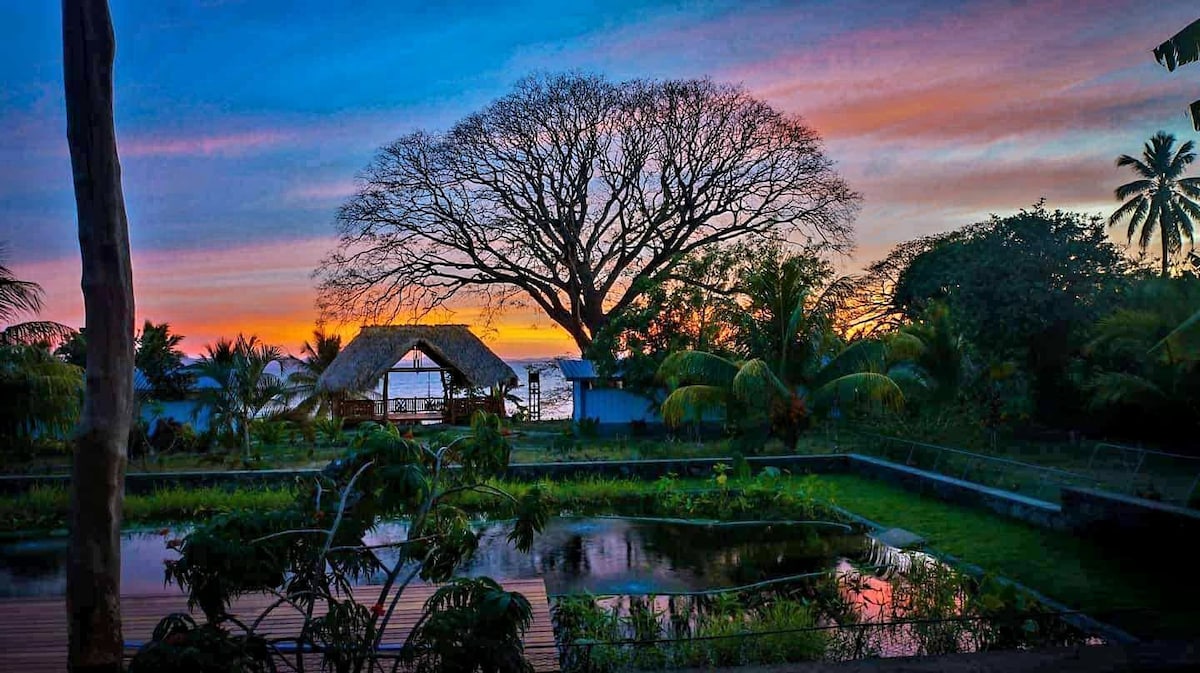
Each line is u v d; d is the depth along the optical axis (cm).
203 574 427
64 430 1942
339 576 486
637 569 1052
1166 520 1005
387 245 3831
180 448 2369
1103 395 1881
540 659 577
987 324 2278
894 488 1633
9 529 1332
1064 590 882
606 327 2867
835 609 842
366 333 3388
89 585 494
